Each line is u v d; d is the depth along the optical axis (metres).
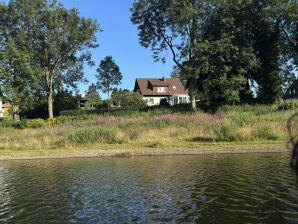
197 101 59.84
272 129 26.92
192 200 11.55
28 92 57.44
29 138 30.95
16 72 57.47
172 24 51.56
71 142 28.81
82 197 12.49
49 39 59.94
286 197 11.41
